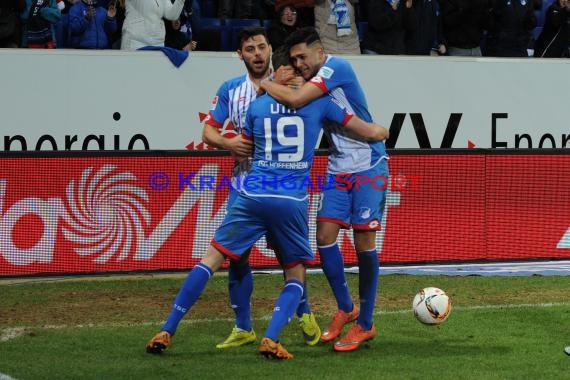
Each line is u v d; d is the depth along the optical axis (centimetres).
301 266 2372
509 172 3772
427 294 2484
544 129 4378
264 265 3622
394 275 3531
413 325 2748
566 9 4847
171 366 2275
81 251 3506
